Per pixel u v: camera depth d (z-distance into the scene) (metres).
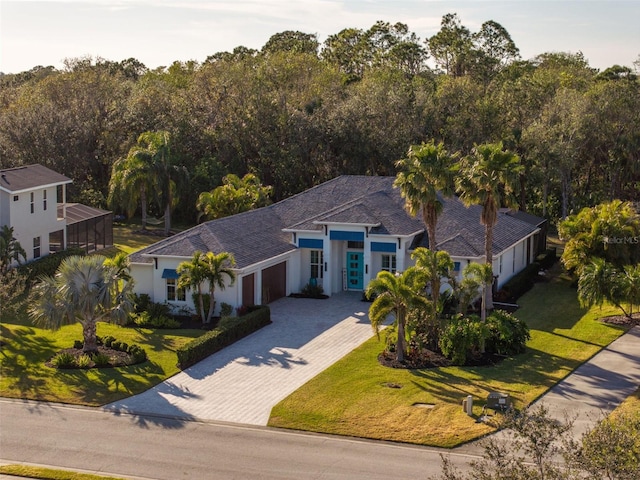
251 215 53.75
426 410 31.44
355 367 36.78
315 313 46.62
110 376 35.69
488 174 43.28
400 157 76.50
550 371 35.88
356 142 77.75
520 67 109.81
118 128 82.81
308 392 33.59
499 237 51.12
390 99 80.44
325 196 57.88
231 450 28.05
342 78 105.06
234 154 81.38
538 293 50.91
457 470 25.94
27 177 55.62
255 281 46.72
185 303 45.56
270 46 144.62
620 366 36.69
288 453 27.73
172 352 38.97
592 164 81.00
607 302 47.25
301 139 79.06
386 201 54.03
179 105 83.25
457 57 116.94
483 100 79.75
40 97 87.25
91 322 38.03
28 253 54.62
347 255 52.09
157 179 69.12
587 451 17.81
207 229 48.59
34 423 30.61
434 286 38.75
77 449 28.16
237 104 82.31
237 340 41.31
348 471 26.17
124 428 30.11
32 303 45.28
